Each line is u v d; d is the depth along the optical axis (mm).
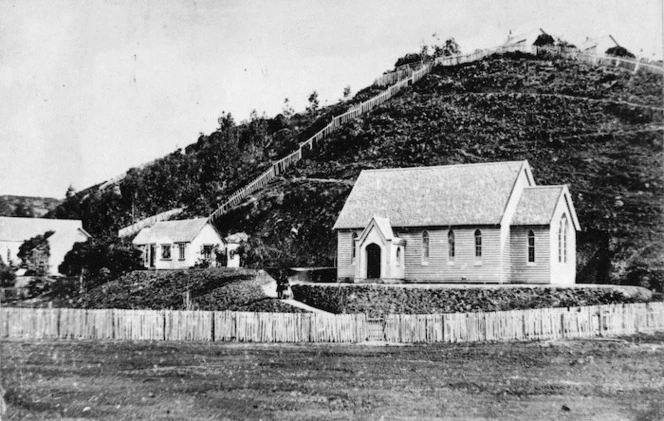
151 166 118625
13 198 119875
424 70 122625
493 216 62688
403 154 102625
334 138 111750
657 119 95938
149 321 54312
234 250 78250
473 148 99562
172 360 46719
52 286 79125
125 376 43562
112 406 37625
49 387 41781
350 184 95375
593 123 98500
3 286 83000
